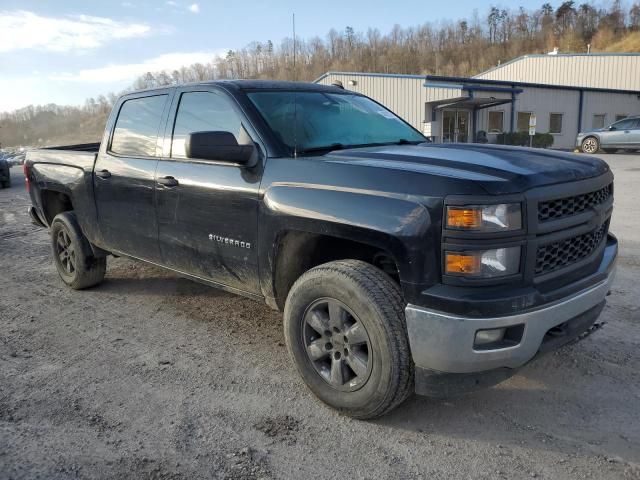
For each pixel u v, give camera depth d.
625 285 5.03
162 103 4.18
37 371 3.66
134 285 5.60
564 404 3.09
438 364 2.57
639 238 6.86
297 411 3.09
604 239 3.24
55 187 5.24
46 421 3.02
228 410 3.12
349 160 3.05
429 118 26.64
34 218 5.95
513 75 41.59
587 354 3.67
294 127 3.53
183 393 3.32
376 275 2.80
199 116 3.84
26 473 2.56
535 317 2.55
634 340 3.87
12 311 4.91
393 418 3.00
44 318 4.71
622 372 3.42
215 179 3.54
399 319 2.69
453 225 2.47
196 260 3.83
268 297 3.40
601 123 33.19
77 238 5.13
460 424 2.93
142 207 4.20
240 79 3.93
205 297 5.17
